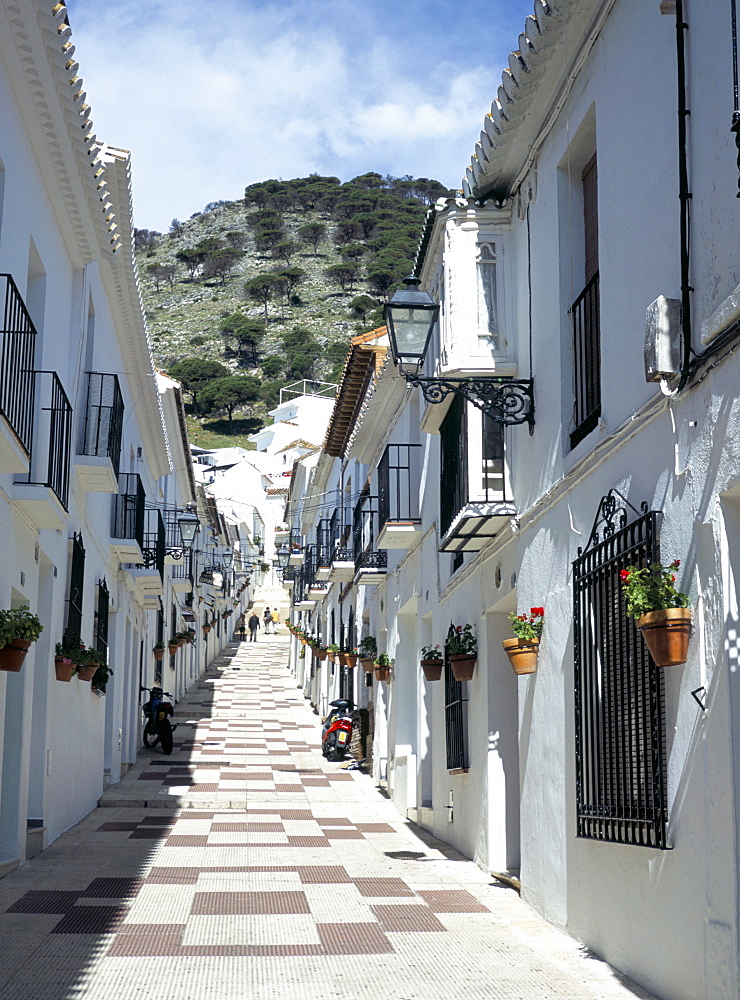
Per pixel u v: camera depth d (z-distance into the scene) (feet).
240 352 382.83
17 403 24.14
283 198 492.54
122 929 22.61
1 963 19.47
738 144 14.08
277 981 18.72
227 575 141.59
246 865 31.60
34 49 23.90
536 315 26.21
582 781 21.02
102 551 44.68
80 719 40.37
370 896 26.96
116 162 33.45
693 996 15.67
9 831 29.19
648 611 16.42
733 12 14.52
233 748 67.10
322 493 89.15
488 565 31.42
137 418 58.49
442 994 17.84
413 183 492.13
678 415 16.98
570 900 22.18
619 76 20.38
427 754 43.16
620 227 20.30
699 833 15.58
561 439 23.79
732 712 14.71
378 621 58.08
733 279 15.01
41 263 29.22
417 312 25.12
